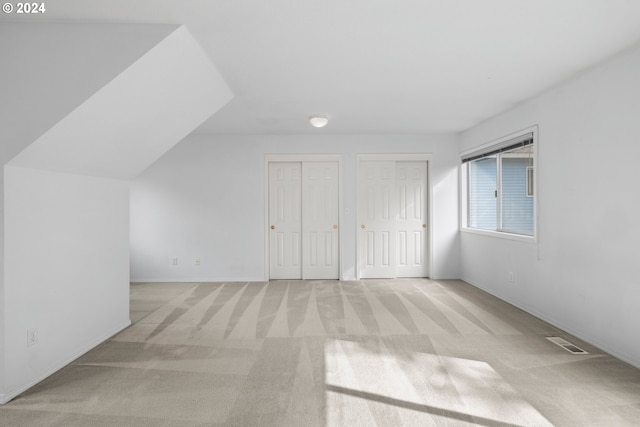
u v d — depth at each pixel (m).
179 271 6.38
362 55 3.13
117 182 3.84
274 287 5.89
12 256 2.49
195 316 4.37
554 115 3.94
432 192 6.41
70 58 2.56
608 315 3.22
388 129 6.01
